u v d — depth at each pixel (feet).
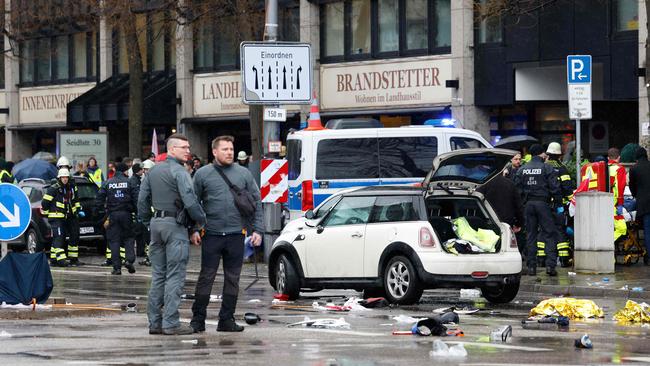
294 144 221.46
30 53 433.89
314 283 162.81
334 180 216.13
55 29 409.90
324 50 336.90
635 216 207.92
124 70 400.26
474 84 302.25
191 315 140.36
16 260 142.00
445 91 307.78
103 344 109.70
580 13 278.87
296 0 341.62
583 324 129.08
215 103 364.17
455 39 303.27
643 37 266.57
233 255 121.19
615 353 101.76
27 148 446.19
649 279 184.96
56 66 424.46
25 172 311.47
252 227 122.62
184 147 118.73
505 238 155.74
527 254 194.59
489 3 248.32
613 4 273.75
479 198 157.28
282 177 218.79
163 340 113.19
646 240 202.28
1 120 446.19
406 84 316.60
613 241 194.80
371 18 325.21
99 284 196.95
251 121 290.56
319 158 216.33
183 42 353.92
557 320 126.41
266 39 225.15
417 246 152.05
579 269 196.13
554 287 176.04
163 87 372.17
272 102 219.20
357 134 216.74
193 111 371.35
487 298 160.76
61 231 243.81
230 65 360.48
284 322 131.64
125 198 221.25
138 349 105.60
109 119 376.07
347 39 330.95
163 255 119.44
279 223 228.84
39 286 142.41
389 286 155.02
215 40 363.76
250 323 129.29
